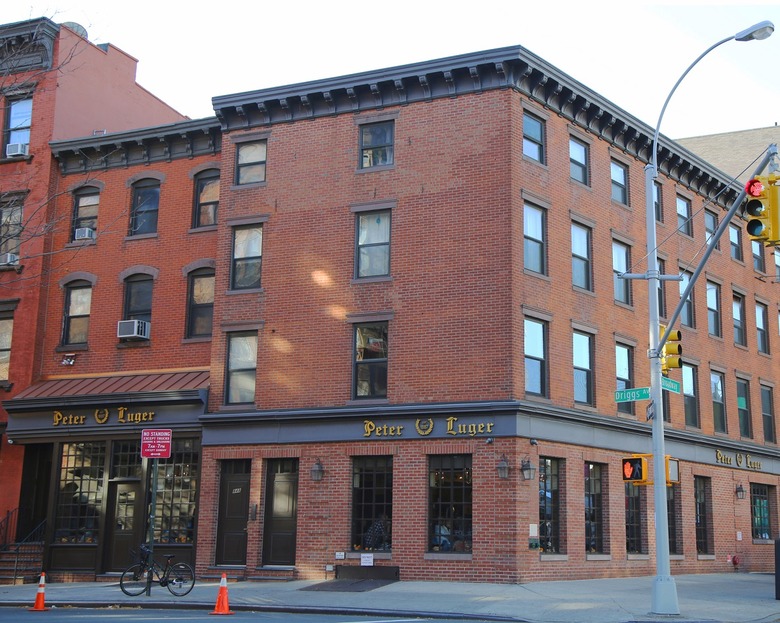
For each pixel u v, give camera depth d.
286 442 27.12
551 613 18.89
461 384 25.39
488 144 26.33
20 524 30.58
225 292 28.88
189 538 28.16
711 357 35.38
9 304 32.41
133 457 29.42
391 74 27.36
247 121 29.61
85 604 21.52
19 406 30.41
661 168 33.81
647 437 30.58
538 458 25.48
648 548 29.75
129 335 30.45
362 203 27.55
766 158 15.99
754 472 36.97
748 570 35.31
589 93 28.92
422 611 19.34
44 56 33.56
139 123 37.53
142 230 31.95
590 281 29.03
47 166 32.75
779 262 41.78
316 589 23.56
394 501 25.55
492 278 25.56
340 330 27.16
